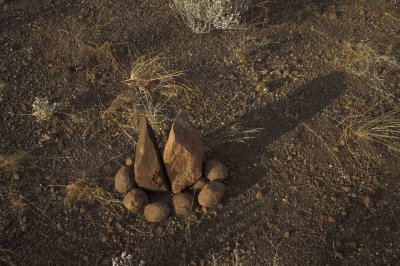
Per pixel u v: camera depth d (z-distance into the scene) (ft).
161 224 10.31
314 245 9.90
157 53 12.91
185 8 13.03
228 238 10.14
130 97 12.01
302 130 11.46
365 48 12.52
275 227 10.19
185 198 10.27
